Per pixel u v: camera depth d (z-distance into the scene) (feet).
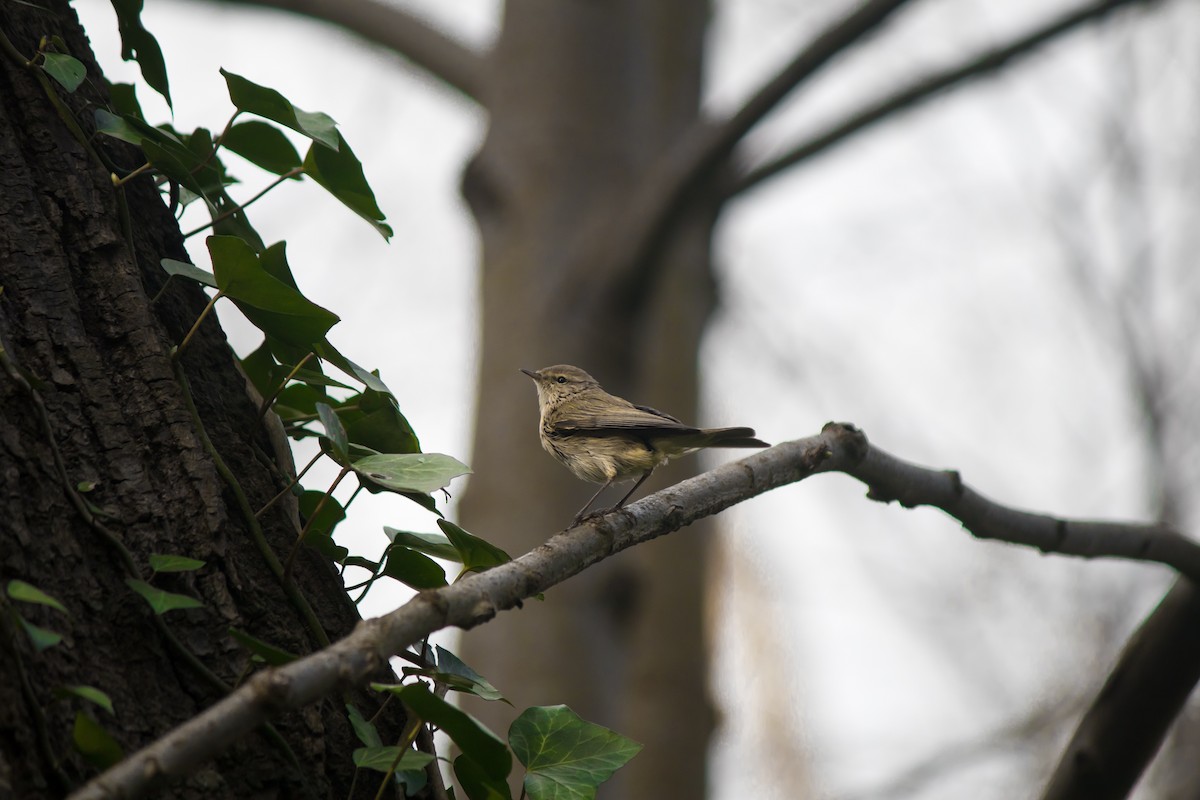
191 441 19.77
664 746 67.15
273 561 19.79
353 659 15.98
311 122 21.76
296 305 19.88
